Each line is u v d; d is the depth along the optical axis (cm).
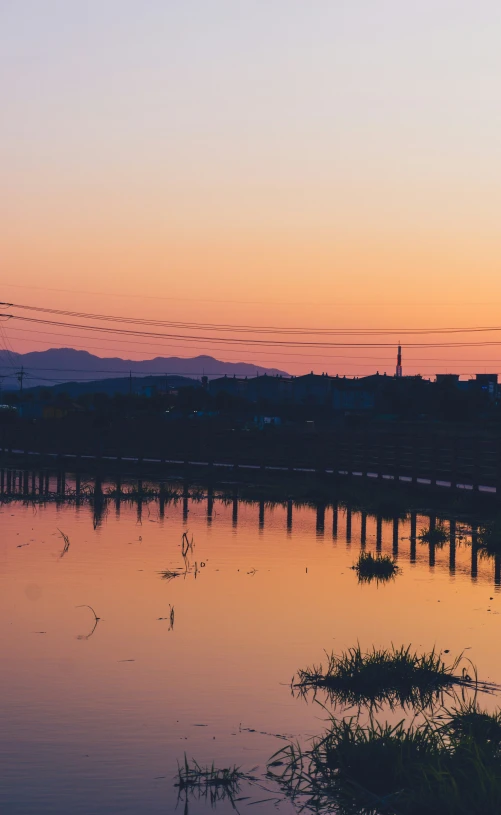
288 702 914
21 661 1055
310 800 689
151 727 841
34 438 6291
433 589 1526
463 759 703
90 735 820
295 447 4666
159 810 668
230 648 1117
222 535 2278
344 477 3900
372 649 1104
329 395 11900
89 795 693
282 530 2398
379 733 789
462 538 2242
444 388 8981
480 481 3136
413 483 3328
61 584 1546
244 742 805
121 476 4488
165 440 5406
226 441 5050
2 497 3306
